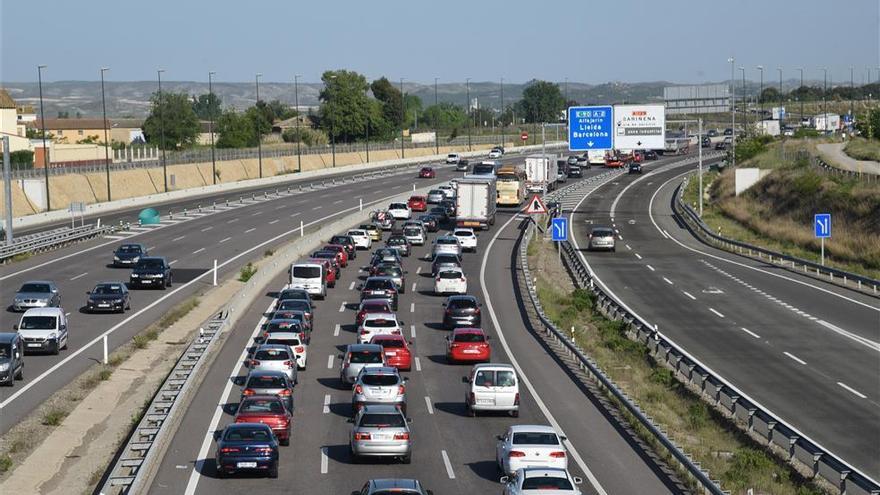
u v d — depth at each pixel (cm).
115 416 5009
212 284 9050
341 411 5000
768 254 11050
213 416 4750
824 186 13738
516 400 4800
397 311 8056
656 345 6419
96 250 10875
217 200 15900
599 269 10319
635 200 16838
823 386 5716
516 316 7769
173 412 4472
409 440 4028
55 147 19212
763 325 7431
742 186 16350
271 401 4381
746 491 3703
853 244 11362
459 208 12925
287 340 5978
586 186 18875
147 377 5841
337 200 15925
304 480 3794
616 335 7094
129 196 16612
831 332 7156
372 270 9094
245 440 3781
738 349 6669
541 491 3122
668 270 10219
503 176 15762
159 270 8812
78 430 4775
